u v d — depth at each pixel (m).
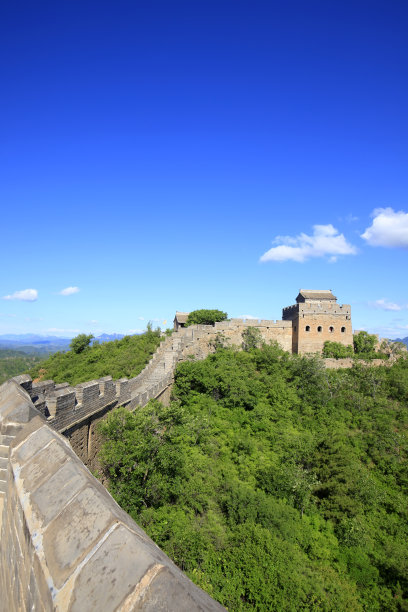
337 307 52.84
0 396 9.24
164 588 2.57
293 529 22.25
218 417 32.69
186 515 19.53
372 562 22.11
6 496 6.19
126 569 2.79
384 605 19.52
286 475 25.94
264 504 22.28
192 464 24.02
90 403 17.61
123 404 22.45
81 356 53.19
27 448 5.85
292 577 17.50
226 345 48.69
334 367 47.09
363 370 43.56
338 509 24.98
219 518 20.80
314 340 51.94
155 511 18.11
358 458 30.89
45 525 3.69
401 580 20.81
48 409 14.12
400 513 25.88
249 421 33.06
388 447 31.81
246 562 17.72
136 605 2.50
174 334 47.41
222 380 36.41
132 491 17.22
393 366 45.69
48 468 4.84
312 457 29.14
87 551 3.11
